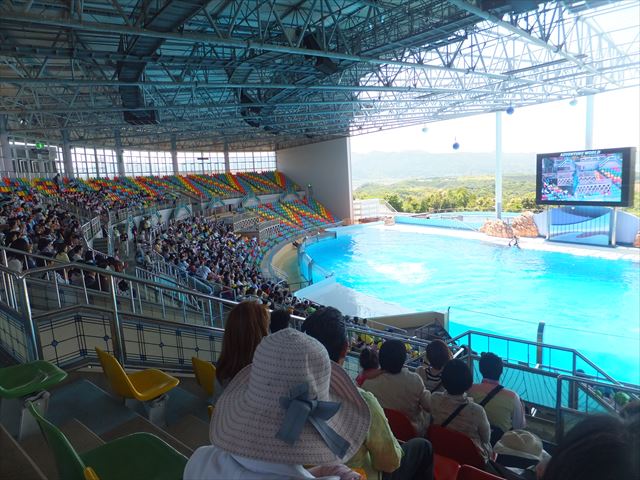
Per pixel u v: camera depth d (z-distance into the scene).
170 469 2.16
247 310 2.28
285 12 12.26
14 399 3.07
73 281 7.98
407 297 19.42
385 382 2.91
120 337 4.27
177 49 14.19
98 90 19.94
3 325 4.07
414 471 2.12
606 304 16.70
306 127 32.25
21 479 1.33
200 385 4.03
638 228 24.02
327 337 2.15
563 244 26.42
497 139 32.56
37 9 10.13
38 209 15.23
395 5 12.22
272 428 0.93
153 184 37.09
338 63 14.58
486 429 2.71
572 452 0.80
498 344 12.30
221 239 23.81
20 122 26.52
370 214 47.06
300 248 29.66
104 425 3.18
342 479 1.14
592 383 4.14
